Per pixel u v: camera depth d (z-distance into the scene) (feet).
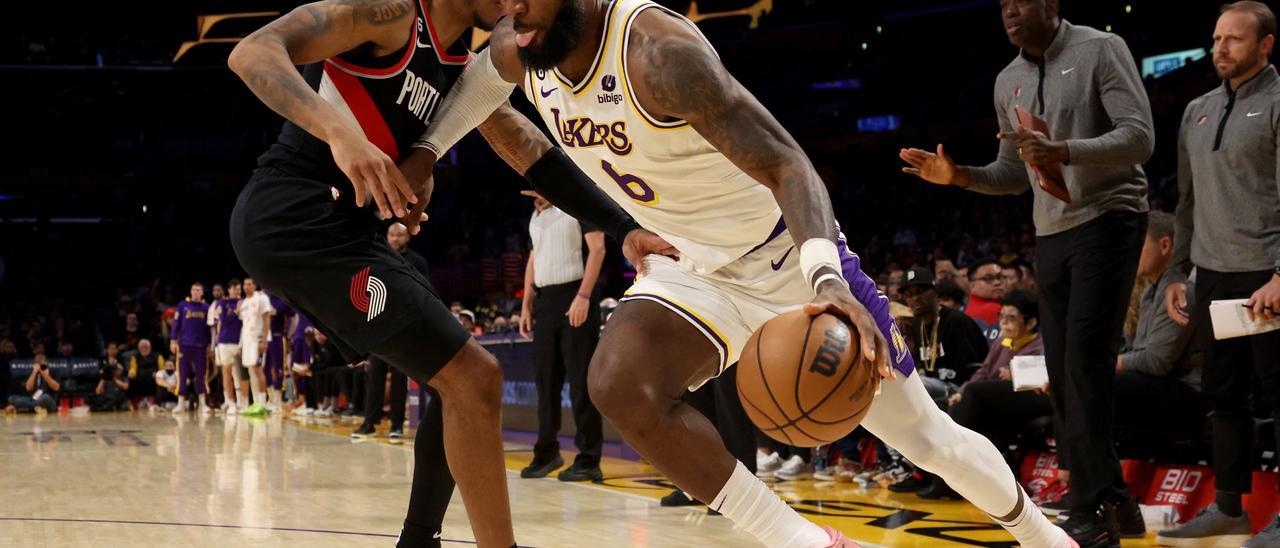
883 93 69.82
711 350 7.75
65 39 79.97
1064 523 11.84
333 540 12.37
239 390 45.91
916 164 12.32
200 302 48.34
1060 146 10.93
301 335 42.73
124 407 51.57
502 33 7.98
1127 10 56.75
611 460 23.65
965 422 16.12
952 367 18.60
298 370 42.50
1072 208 11.78
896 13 68.59
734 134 6.64
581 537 12.66
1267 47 11.80
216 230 84.64
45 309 72.13
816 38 71.10
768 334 6.24
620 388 7.29
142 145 86.63
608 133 7.45
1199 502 13.99
